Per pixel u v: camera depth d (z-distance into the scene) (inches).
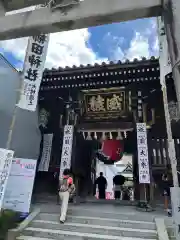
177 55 95.0
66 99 431.5
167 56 195.0
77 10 119.8
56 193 412.5
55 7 124.1
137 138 365.7
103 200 444.1
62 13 121.9
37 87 269.7
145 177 342.0
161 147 376.2
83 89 406.3
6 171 231.6
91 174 511.8
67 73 380.5
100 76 375.2
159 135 382.9
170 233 240.8
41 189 424.2
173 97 377.4
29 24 127.3
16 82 360.5
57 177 423.2
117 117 404.2
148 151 373.7
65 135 406.3
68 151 394.0
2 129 326.0
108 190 756.6
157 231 235.0
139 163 350.9
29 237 241.9
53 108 451.2
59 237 242.7
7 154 234.4
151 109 387.5
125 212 300.0
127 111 396.5
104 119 411.5
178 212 148.3
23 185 284.0
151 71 350.3
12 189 277.4
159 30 183.5
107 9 114.3
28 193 284.4
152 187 358.0
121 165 794.2
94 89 397.4
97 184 546.0
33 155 400.2
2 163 228.5
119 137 399.9
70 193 290.8
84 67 366.6
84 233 248.2
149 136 382.9
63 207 276.7
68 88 416.5
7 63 361.4
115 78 378.9
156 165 369.7
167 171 361.7
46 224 267.7
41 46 272.4
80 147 454.6
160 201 356.5
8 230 243.0
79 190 430.9
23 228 254.7
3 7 145.9
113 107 402.0
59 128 442.9
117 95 393.1
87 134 431.8
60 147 433.7
